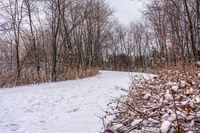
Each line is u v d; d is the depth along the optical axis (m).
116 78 20.00
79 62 29.44
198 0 16.20
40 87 14.49
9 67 20.22
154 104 4.28
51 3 24.05
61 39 26.62
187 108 3.29
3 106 8.30
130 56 69.81
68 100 9.11
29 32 25.42
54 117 6.46
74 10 28.27
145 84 7.09
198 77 5.27
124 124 3.60
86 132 4.81
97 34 41.59
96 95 10.02
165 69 7.95
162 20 18.38
